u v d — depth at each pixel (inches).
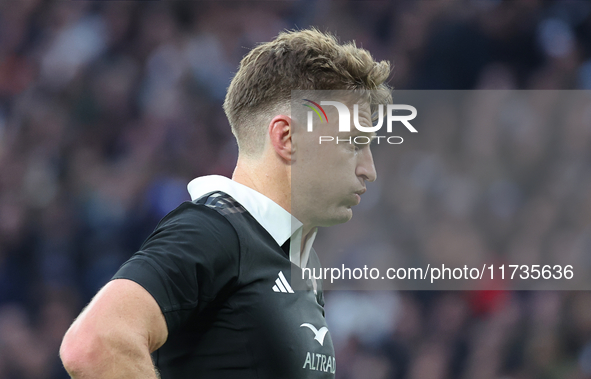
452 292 707.4
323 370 207.3
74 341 169.5
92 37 1001.5
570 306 695.1
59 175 883.4
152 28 1005.2
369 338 655.1
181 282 182.9
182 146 895.7
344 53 226.1
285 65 220.2
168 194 851.4
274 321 195.9
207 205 202.8
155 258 183.5
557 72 927.7
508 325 676.7
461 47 931.3
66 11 1029.8
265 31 1044.5
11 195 866.1
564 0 965.8
